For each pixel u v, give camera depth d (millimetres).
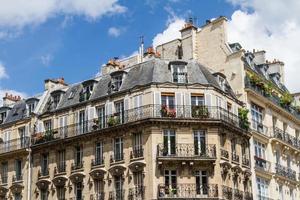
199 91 47531
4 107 59312
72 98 53281
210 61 54906
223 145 47406
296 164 58469
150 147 45094
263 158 52750
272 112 55750
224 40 54688
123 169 46125
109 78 51594
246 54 56938
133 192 44938
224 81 51344
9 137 56219
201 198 44188
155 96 46625
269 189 52406
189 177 44812
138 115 46531
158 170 44594
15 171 53938
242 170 48812
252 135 51094
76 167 49188
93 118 49688
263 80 56188
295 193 56656
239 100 51406
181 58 56250
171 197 43812
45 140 51875
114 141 47719
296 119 59750
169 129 45906
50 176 50781
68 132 50750
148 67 49188
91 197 47406
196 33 56656
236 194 46812
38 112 54875
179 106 46562
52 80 58375
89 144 49062
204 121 46156
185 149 45375
